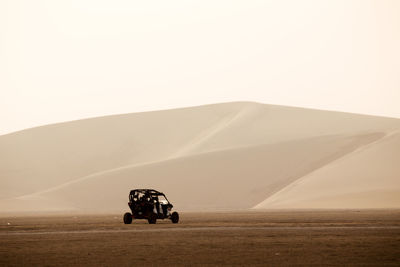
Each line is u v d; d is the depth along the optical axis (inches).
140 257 3277.6
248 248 3622.0
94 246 3828.7
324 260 3102.9
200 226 5615.2
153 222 6053.2
